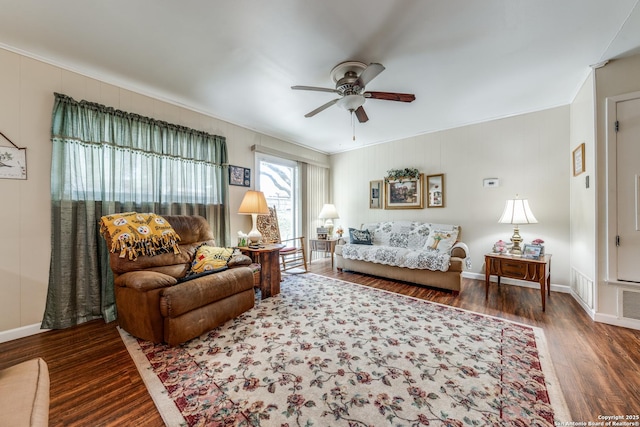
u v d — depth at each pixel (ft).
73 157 7.34
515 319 7.54
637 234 6.81
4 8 5.28
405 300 9.18
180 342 5.92
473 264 12.30
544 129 10.57
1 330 6.43
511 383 4.69
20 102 6.72
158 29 6.00
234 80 8.33
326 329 6.89
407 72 7.89
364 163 16.30
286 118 11.69
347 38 6.32
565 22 5.76
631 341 6.14
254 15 5.57
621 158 6.99
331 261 15.61
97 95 7.99
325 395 4.41
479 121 12.07
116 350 5.96
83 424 3.85
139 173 8.71
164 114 9.55
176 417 3.96
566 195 10.13
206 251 8.34
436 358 5.50
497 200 11.66
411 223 13.51
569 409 4.07
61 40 6.37
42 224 7.02
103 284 7.75
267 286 9.44
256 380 4.81
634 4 5.23
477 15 5.57
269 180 14.10
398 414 3.99
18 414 2.19
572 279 9.77
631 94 6.85
